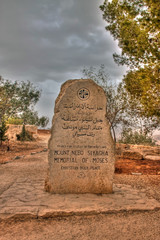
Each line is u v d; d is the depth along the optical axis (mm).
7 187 6613
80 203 5070
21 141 21516
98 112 6137
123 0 10430
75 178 5859
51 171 5816
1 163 11102
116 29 11672
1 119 24297
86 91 6129
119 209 4820
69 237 3814
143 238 3811
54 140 5879
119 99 13992
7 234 3869
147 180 7852
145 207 4984
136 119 13766
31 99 36062
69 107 6031
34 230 4031
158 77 9836
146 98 10461
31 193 5680
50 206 4824
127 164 11297
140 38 9617
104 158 6016
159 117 10922
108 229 4105
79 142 5961
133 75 11609
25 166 10344
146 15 9617
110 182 5973
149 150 14023
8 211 4504
